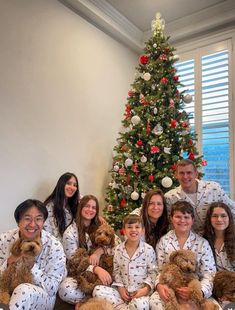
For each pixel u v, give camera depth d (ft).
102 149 11.90
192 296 5.50
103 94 12.09
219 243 6.93
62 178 8.52
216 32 12.25
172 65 10.68
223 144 11.61
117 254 6.90
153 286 6.32
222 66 11.90
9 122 8.43
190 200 7.43
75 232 7.69
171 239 6.86
